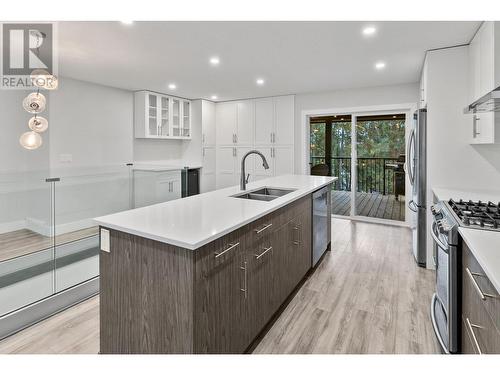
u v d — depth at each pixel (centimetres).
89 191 300
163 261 150
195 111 649
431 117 321
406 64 381
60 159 449
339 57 354
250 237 187
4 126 439
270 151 611
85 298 263
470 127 305
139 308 162
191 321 142
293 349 195
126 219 179
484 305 129
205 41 304
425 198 326
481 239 150
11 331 212
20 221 256
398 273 314
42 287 244
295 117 582
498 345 110
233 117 654
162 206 216
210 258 151
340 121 604
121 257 168
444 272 188
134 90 551
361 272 317
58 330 215
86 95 483
